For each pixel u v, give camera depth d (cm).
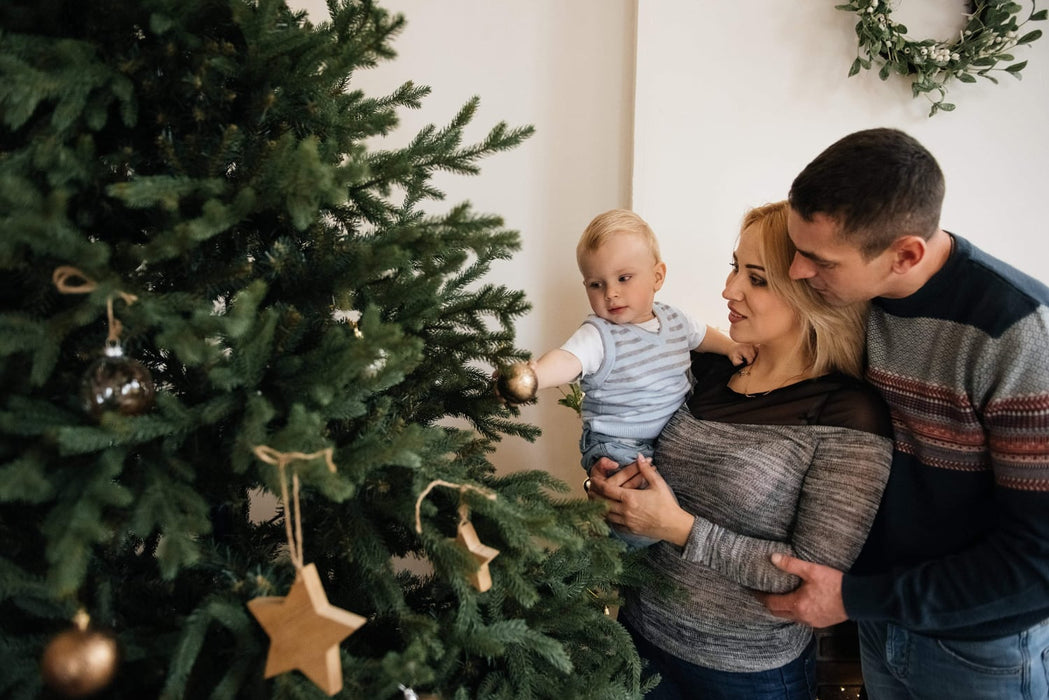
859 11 144
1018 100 149
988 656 102
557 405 182
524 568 90
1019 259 155
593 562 100
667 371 127
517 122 173
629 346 126
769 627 112
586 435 132
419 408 102
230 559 78
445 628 84
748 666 112
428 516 85
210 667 75
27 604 67
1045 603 88
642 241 126
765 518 108
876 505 100
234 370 70
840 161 89
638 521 111
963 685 106
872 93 151
